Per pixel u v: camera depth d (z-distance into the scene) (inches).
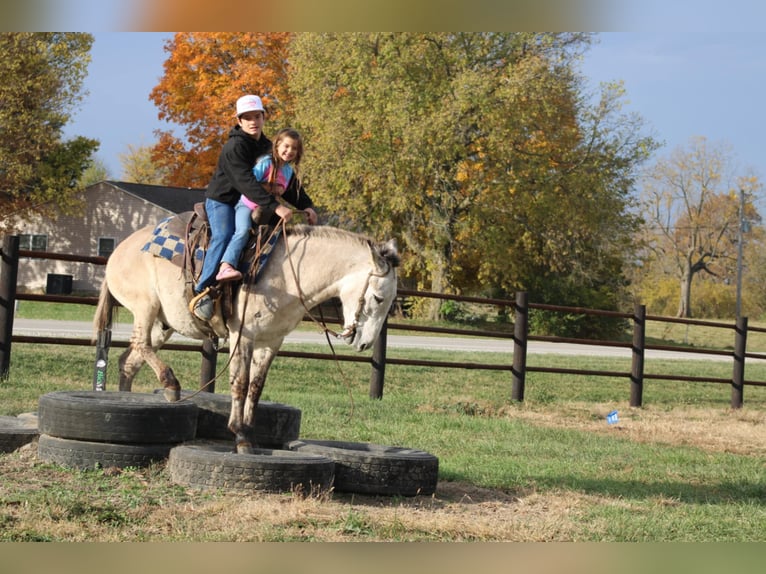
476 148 1413.6
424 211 1496.1
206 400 308.5
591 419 540.4
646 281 2792.8
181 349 472.7
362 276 268.5
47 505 221.6
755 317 2755.9
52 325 911.7
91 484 247.9
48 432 269.7
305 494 255.0
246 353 271.9
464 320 1530.5
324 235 273.4
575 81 1448.1
